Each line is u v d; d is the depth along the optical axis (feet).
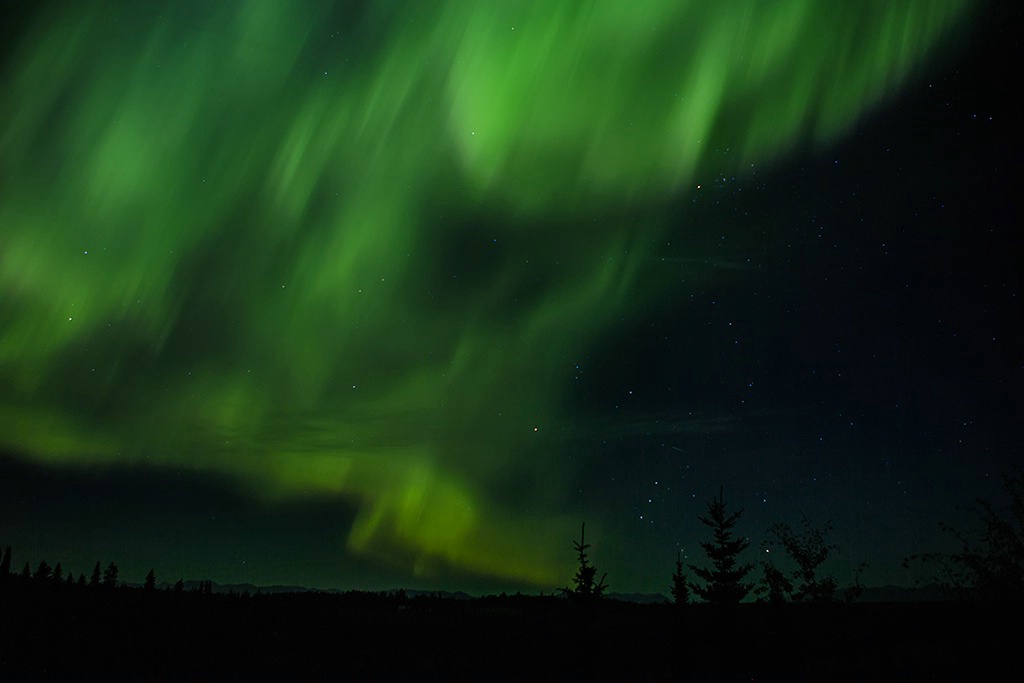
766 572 63.52
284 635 81.46
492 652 71.92
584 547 70.74
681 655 61.98
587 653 64.18
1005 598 41.14
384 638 80.69
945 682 40.06
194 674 63.87
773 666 56.70
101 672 62.95
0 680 58.29
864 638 57.11
